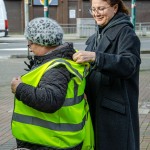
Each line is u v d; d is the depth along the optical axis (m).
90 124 3.21
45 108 2.78
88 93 3.31
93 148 3.27
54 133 2.85
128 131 3.24
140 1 35.94
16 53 19.61
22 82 2.86
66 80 2.85
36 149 2.89
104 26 3.40
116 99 3.22
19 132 2.88
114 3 3.32
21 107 2.89
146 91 10.07
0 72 13.85
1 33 25.06
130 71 3.09
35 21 2.97
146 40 26.92
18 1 34.88
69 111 2.89
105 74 3.10
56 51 2.96
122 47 3.18
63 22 35.44
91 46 3.46
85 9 35.25
